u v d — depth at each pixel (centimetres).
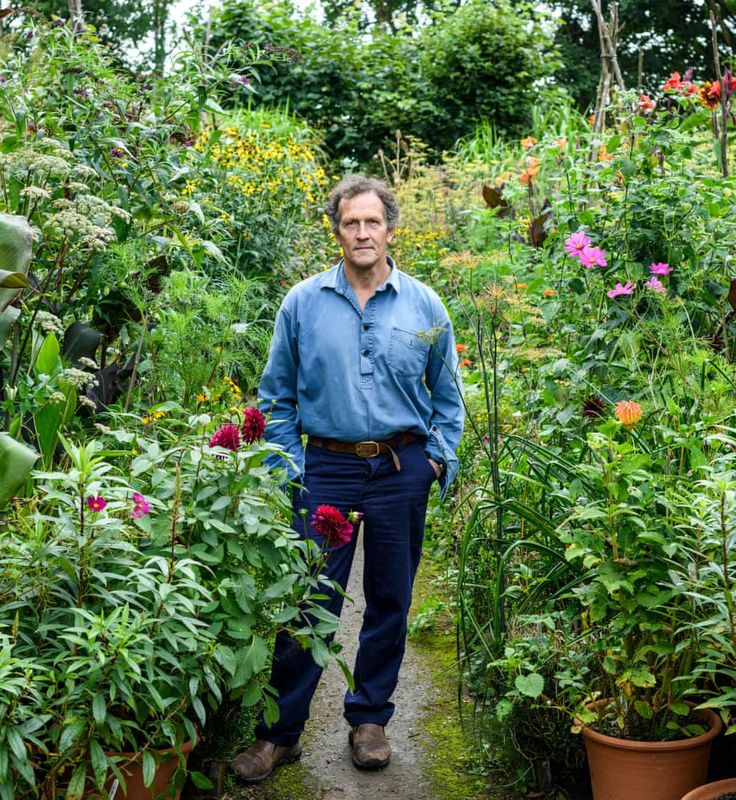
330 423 279
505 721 267
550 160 543
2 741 191
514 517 322
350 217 275
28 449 233
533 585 291
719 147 448
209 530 245
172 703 229
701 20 1838
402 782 280
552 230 427
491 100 1202
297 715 281
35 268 353
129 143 399
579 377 344
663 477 252
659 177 399
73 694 202
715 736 241
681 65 1866
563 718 262
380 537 284
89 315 389
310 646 254
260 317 618
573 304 405
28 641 213
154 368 384
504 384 421
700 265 388
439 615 398
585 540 241
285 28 1206
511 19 1232
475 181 797
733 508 220
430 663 357
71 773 219
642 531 236
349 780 281
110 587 231
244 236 634
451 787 276
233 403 388
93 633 203
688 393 308
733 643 217
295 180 688
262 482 255
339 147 1177
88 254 346
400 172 924
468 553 329
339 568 283
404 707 325
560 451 341
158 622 220
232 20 1191
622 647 243
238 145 685
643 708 238
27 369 325
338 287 281
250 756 279
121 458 301
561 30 1941
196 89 426
